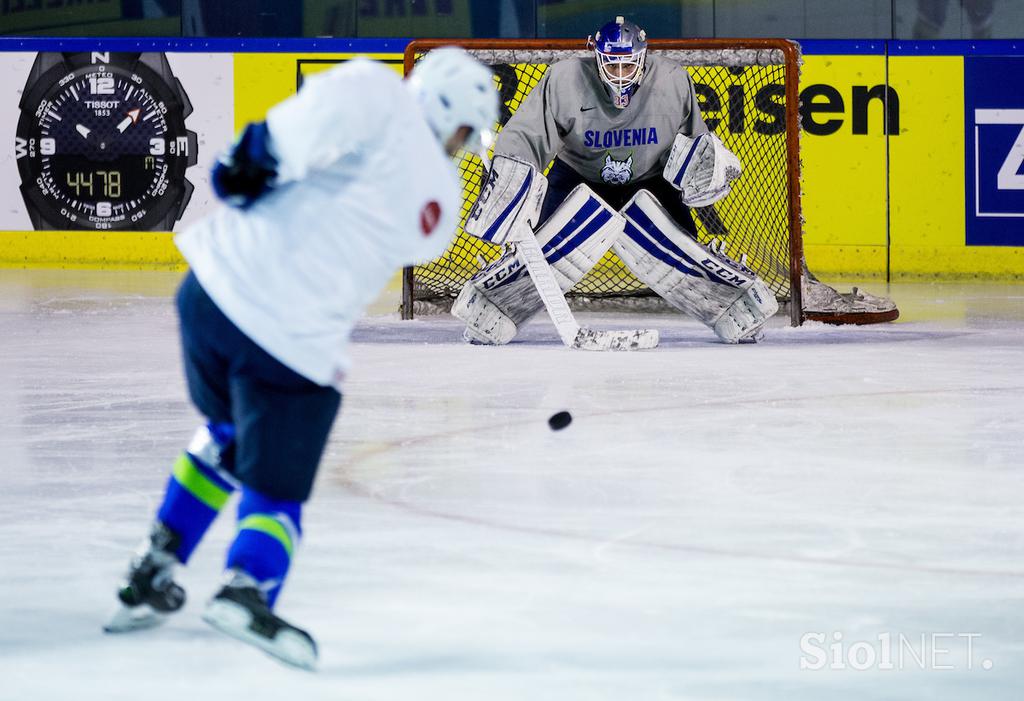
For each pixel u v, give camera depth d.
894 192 36.44
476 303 23.19
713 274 23.28
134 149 37.59
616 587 9.12
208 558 9.83
